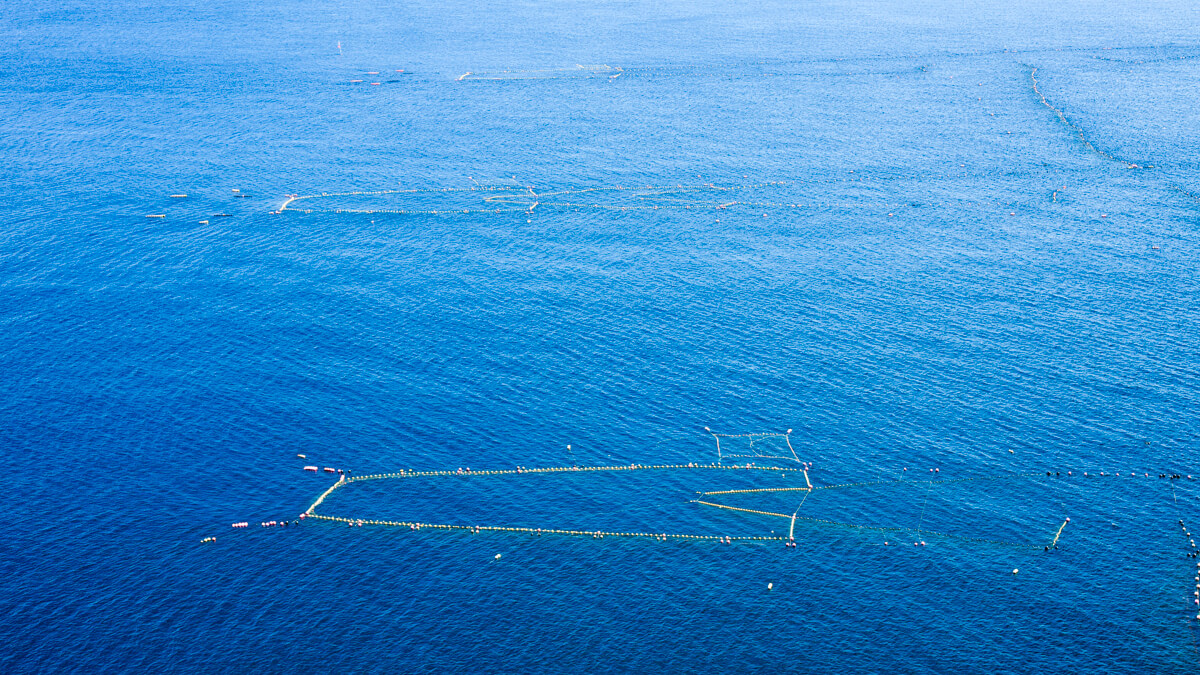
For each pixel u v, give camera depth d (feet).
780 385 510.17
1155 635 365.40
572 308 588.50
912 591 387.75
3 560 407.03
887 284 612.29
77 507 434.71
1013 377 510.17
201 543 416.67
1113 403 485.56
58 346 553.64
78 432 481.46
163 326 572.92
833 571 398.62
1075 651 361.10
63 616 383.45
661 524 424.46
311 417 490.90
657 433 476.95
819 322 569.64
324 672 362.53
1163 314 565.94
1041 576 391.04
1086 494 428.56
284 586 397.39
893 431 472.03
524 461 460.55
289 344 553.23
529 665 364.38
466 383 516.73
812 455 458.91
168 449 469.57
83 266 647.97
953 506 426.10
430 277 629.10
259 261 653.71
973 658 360.69
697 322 571.28
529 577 400.88
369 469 456.45
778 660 363.15
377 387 513.86
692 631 375.86
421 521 428.15
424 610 387.14
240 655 368.48
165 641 373.81
